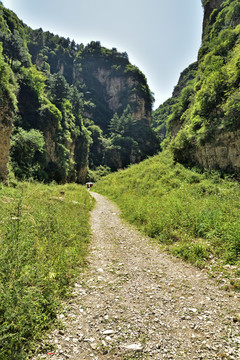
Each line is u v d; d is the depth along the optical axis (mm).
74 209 10883
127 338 2646
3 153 23062
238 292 3883
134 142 95188
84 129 75688
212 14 51094
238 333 2738
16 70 45188
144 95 125250
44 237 5160
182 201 11297
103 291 3932
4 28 64188
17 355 2074
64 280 3998
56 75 59844
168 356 2342
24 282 2686
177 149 21922
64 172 47562
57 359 2248
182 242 6867
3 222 4094
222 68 19016
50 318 2963
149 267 5234
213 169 16234
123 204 15602
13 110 24688
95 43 160500
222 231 6578
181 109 34969
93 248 6617
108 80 140250
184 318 3102
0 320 2279
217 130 16016
